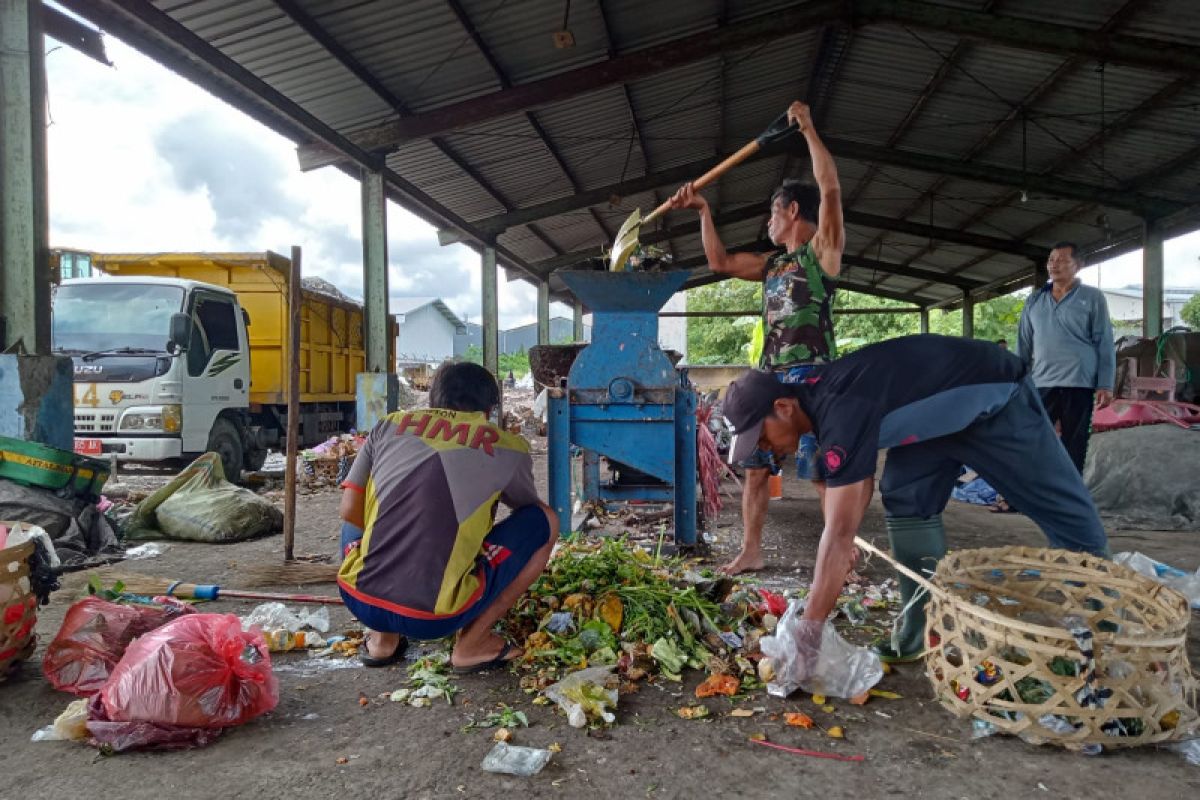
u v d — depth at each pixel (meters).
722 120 12.06
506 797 1.89
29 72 4.68
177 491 5.34
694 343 36.16
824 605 2.42
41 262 4.80
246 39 6.74
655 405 4.32
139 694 2.12
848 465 2.31
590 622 2.86
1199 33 7.92
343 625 3.25
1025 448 2.56
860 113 11.80
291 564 4.23
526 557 2.66
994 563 2.70
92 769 2.03
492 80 8.75
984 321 29.83
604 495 4.71
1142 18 7.91
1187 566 4.21
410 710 2.40
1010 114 10.67
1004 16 8.10
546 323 18.83
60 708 2.42
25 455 4.50
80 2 5.35
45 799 1.88
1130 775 1.97
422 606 2.48
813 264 3.45
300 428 11.10
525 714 2.36
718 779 1.98
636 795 1.91
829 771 2.02
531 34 8.01
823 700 2.42
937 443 2.66
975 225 16.23
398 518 2.53
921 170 12.70
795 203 3.61
